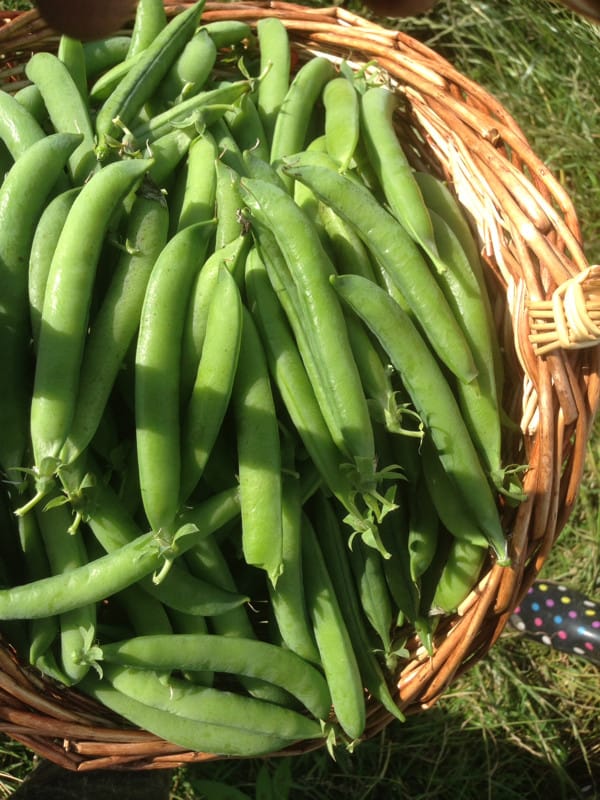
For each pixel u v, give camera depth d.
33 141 0.28
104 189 0.24
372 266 0.28
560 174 0.47
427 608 0.27
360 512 0.26
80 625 0.24
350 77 0.32
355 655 0.26
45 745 0.25
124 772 0.30
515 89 0.48
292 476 0.26
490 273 0.29
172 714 0.25
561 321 0.24
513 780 0.39
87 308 0.24
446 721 0.39
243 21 0.34
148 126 0.29
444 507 0.26
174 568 0.25
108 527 0.24
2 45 0.32
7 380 0.24
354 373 0.24
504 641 0.41
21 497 0.25
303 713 0.27
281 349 0.25
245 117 0.31
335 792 0.38
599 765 0.39
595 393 0.26
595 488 0.44
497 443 0.26
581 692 0.41
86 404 0.24
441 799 0.38
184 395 0.25
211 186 0.27
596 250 0.47
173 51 0.30
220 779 0.37
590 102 0.47
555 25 0.46
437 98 0.30
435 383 0.25
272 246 0.25
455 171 0.30
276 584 0.25
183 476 0.24
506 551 0.26
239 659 0.25
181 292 0.24
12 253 0.25
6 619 0.24
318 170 0.26
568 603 0.37
